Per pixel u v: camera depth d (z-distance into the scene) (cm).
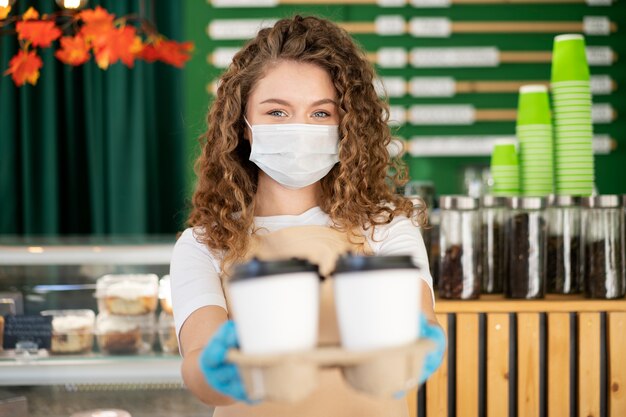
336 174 163
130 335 243
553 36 420
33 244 245
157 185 430
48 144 408
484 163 421
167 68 432
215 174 165
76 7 254
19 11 400
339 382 150
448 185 425
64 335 241
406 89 417
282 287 92
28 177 406
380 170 163
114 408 246
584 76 237
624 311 214
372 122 161
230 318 153
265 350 92
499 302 214
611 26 416
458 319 214
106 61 260
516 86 418
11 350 240
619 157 422
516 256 217
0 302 241
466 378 215
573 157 237
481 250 224
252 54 160
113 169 411
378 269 93
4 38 402
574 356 216
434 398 215
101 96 412
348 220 158
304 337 93
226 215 158
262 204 165
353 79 156
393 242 158
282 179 156
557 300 216
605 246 216
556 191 250
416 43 419
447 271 217
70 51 259
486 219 225
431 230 235
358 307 94
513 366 216
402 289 94
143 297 244
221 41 413
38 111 407
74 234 421
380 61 415
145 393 247
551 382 215
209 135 167
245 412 152
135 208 412
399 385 92
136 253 244
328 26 160
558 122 240
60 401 244
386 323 93
